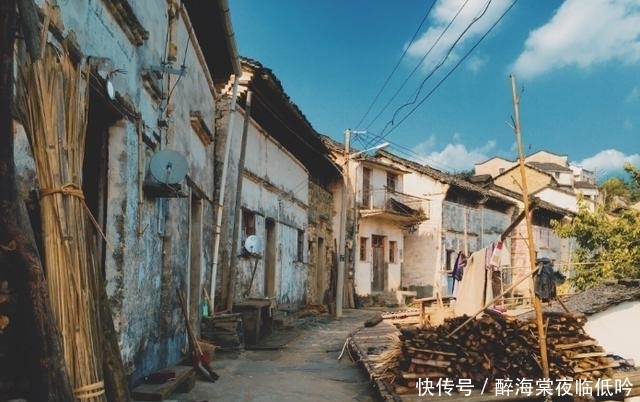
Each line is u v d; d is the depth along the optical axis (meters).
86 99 3.19
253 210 12.37
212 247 9.87
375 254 22.05
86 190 4.29
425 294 23.05
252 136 12.45
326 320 14.95
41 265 2.47
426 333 5.88
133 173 4.69
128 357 4.46
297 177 16.62
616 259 13.31
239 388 6.03
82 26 3.65
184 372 5.48
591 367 5.86
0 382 2.37
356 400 5.81
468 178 30.94
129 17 4.53
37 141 2.72
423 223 23.67
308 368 7.59
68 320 2.61
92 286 2.85
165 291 6.00
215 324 8.92
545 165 50.78
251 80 10.88
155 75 5.45
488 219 27.31
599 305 7.67
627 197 49.69
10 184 2.43
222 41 9.13
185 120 7.07
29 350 2.39
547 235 31.05
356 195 20.52
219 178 10.61
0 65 2.39
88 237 2.89
